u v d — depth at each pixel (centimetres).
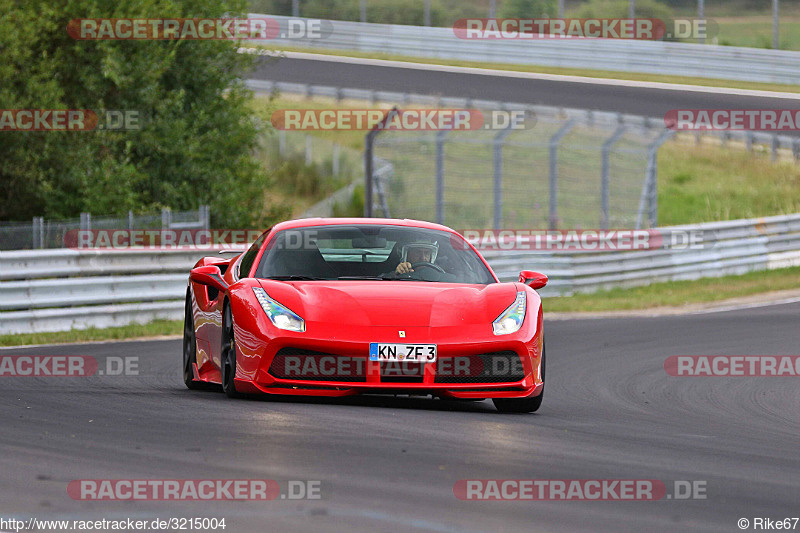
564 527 1348
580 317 5888
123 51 7731
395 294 2478
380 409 2378
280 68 14962
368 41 16200
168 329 4681
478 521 1360
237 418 2161
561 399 2903
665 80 14438
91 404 2400
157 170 8006
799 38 15088
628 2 15350
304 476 1603
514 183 11081
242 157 8494
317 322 2381
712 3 15962
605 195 8738
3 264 4444
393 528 1311
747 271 8269
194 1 8231
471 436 2041
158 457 1733
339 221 2878
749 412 2767
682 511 1466
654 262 7531
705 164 13000
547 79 14438
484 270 2755
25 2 7306
